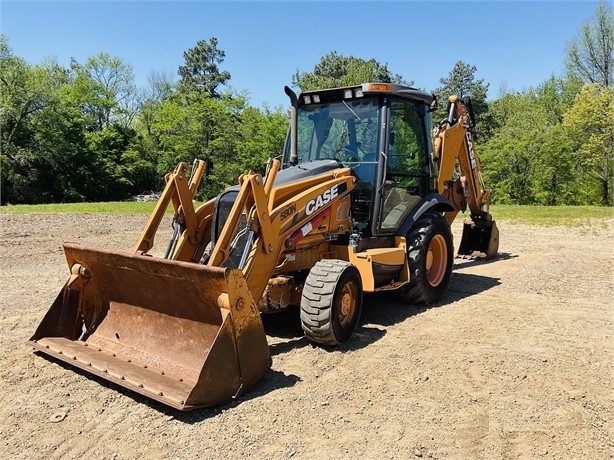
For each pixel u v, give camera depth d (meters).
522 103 48.75
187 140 37.88
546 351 5.01
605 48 39.16
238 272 3.93
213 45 61.78
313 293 4.87
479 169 9.53
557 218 17.61
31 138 36.06
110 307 4.94
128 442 3.39
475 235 10.11
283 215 4.93
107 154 40.59
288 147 6.64
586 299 7.04
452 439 3.46
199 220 5.46
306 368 4.55
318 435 3.49
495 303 6.79
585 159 36.41
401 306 6.62
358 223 6.13
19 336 5.32
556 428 3.60
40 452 3.28
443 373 4.49
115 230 14.11
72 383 4.21
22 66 36.16
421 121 6.82
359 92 6.03
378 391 4.14
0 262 9.55
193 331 4.30
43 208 19.91
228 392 3.87
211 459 3.21
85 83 43.19
